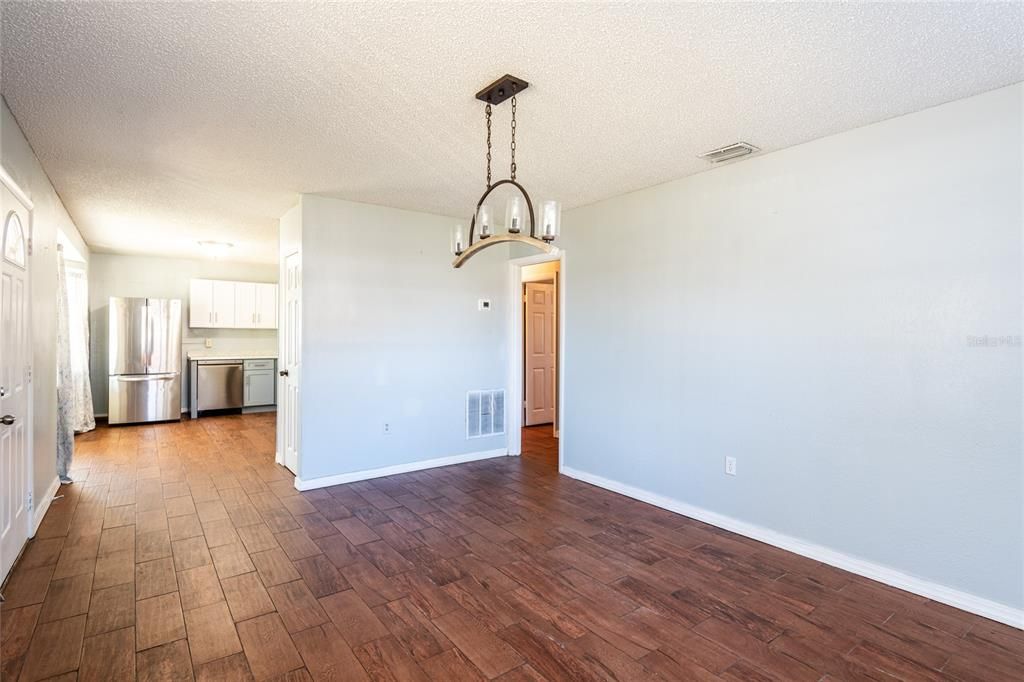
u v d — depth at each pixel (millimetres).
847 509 2744
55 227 3814
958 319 2383
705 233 3408
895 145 2568
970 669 1935
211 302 7480
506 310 5250
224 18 1773
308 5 1704
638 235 3859
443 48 1968
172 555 2842
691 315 3492
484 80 2215
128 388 6648
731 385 3264
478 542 3064
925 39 1893
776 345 3035
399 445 4539
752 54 2004
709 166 3309
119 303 6629
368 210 4332
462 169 3387
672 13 1744
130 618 2215
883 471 2617
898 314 2562
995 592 2281
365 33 1868
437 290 4750
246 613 2271
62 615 2229
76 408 6078
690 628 2191
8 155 2490
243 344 7992
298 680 1839
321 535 3146
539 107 2465
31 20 1775
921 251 2486
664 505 3672
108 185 3703
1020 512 2225
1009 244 2246
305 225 4016
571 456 4480
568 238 4492
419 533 3193
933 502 2459
